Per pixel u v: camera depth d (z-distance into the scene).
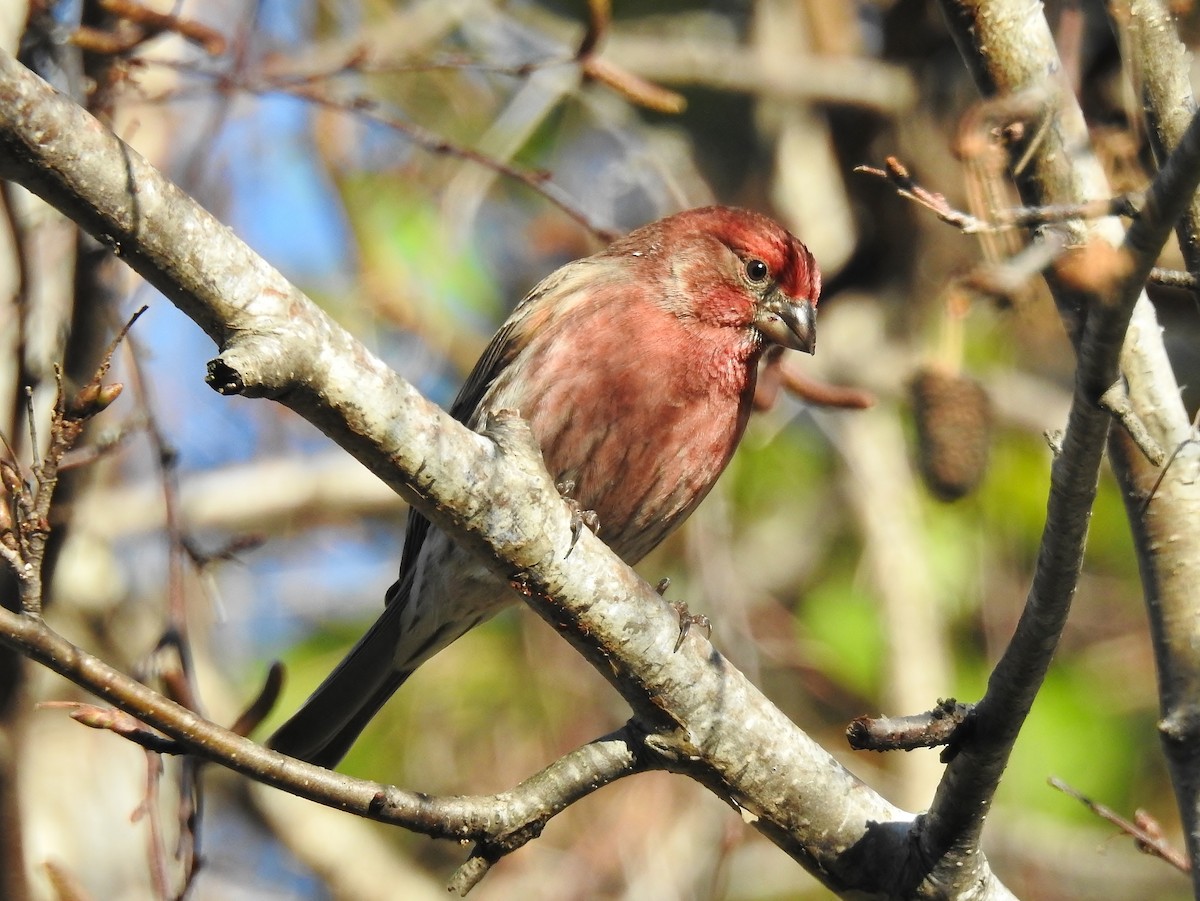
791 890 12.91
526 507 6.64
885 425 13.59
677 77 14.39
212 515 13.62
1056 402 13.67
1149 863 12.68
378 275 13.30
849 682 13.29
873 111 14.26
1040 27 7.14
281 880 14.38
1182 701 7.00
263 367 5.82
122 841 11.85
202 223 5.82
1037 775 12.91
